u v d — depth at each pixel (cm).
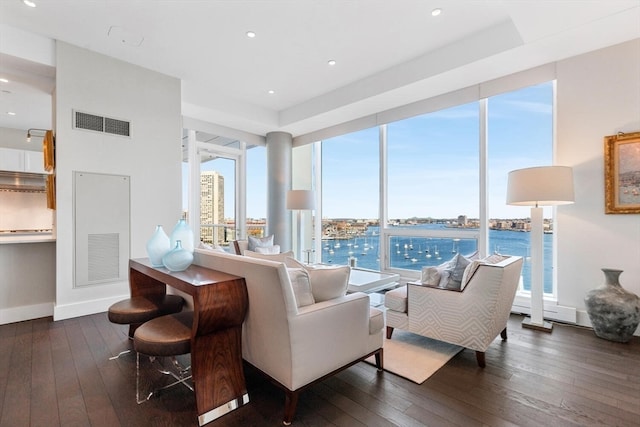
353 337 198
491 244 384
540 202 284
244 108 516
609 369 217
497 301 218
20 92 388
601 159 299
